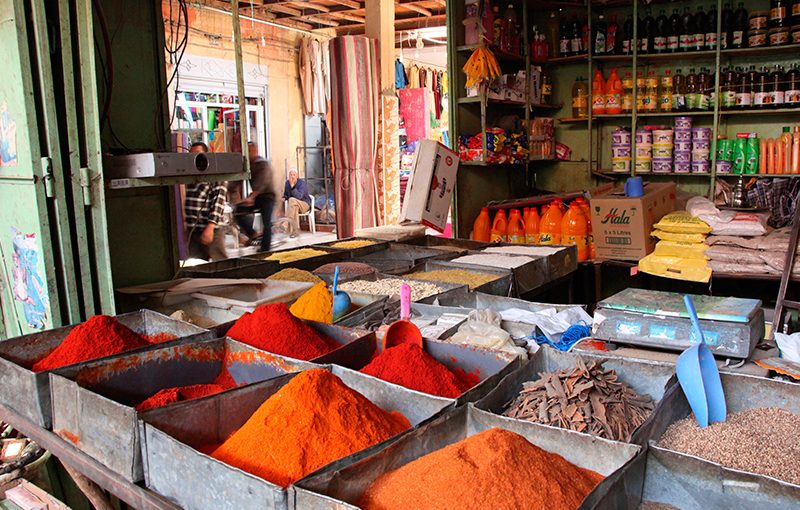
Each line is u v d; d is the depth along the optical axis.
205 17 7.78
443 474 1.24
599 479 1.37
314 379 1.53
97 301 2.66
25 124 2.43
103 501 1.91
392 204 6.39
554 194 5.25
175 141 7.16
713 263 3.88
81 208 2.53
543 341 2.30
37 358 2.12
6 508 2.31
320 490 1.22
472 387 1.82
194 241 7.12
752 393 1.73
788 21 4.44
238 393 1.63
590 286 4.55
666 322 2.04
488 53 4.73
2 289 2.88
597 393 1.63
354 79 5.87
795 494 1.22
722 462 1.46
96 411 1.59
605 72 5.44
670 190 4.56
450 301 2.78
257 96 8.66
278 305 2.18
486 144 4.95
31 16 2.38
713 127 4.82
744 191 4.48
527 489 1.21
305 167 9.39
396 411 1.68
